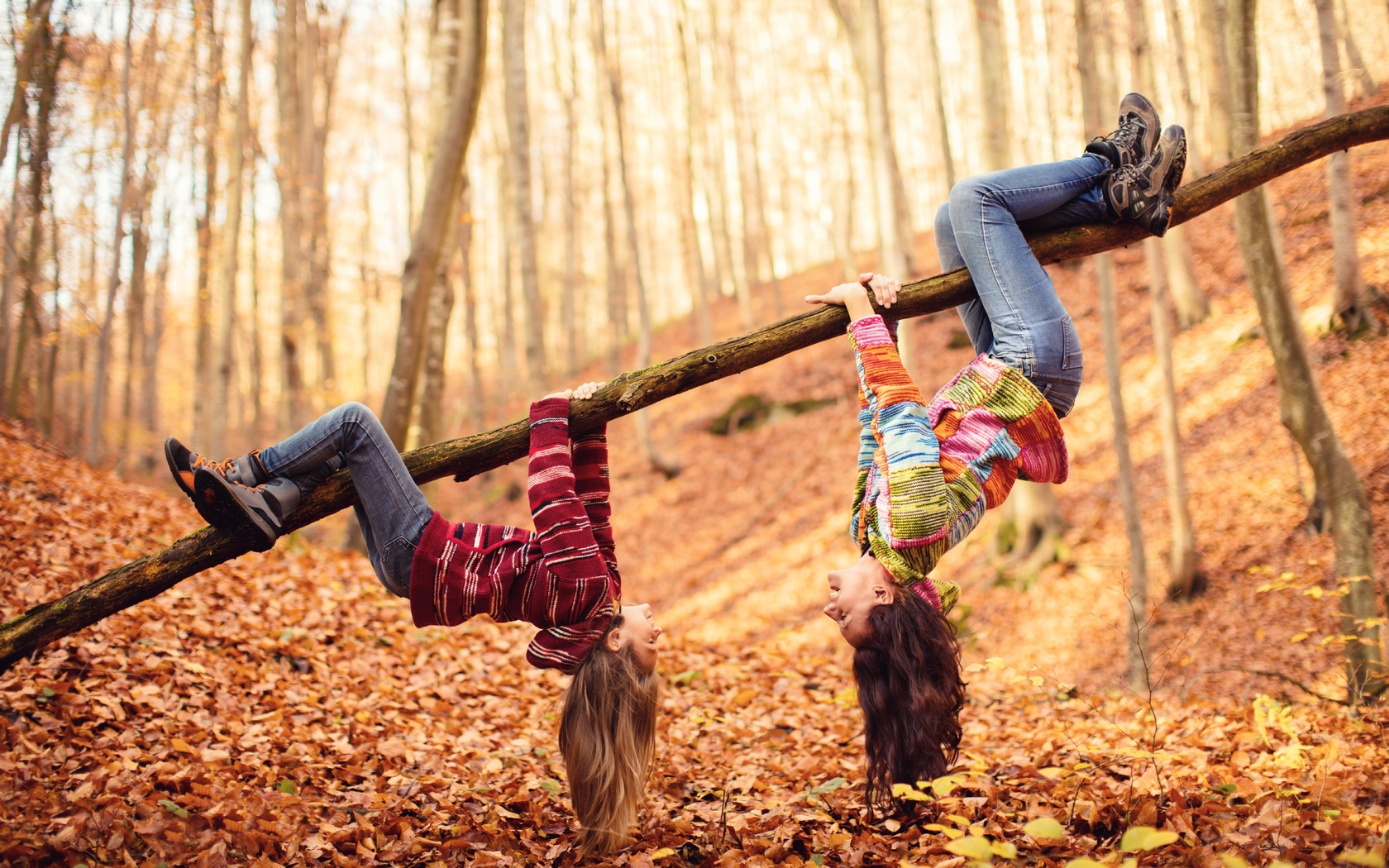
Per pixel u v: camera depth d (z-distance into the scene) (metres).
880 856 2.86
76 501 7.84
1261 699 4.33
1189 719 5.41
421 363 9.22
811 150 32.81
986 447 2.74
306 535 11.30
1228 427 11.82
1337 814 2.79
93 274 17.75
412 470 2.84
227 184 14.72
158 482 19.75
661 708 5.96
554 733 5.10
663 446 19.72
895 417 2.69
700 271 22.72
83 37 12.05
